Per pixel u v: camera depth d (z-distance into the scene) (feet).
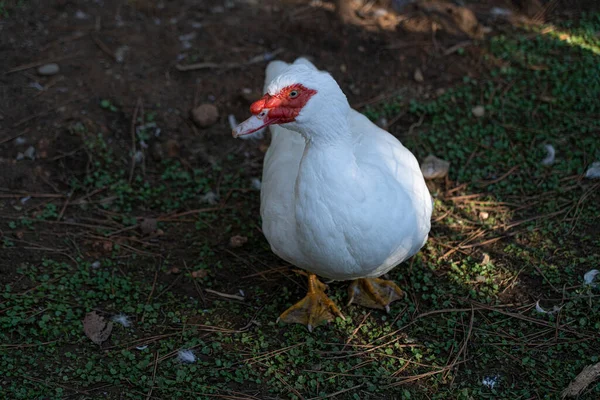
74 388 5.71
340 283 6.38
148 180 7.00
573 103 7.26
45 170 6.94
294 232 5.68
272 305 6.21
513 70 7.55
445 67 7.66
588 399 5.65
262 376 5.83
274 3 8.21
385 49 7.75
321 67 7.68
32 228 6.56
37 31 7.77
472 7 8.10
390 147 5.81
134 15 8.00
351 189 5.40
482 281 6.27
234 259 6.50
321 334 6.08
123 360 5.86
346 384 5.78
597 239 6.43
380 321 6.15
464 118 7.29
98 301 6.18
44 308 6.09
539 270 6.29
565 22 7.88
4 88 7.32
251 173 7.07
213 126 7.34
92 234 6.60
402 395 5.71
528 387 5.75
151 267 6.44
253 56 7.77
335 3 8.00
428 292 6.27
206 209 6.81
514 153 7.02
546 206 6.67
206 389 5.74
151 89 7.48
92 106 7.30
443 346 5.95
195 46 7.81
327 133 5.35
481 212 6.68
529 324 6.05
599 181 6.75
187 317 6.13
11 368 5.76
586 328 5.99
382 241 5.53
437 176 6.89
